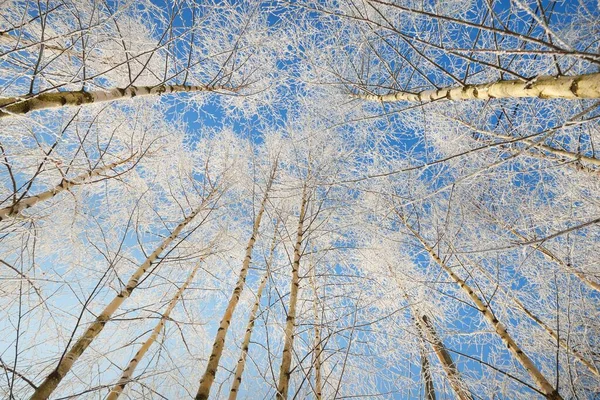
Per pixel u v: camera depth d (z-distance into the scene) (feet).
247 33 14.43
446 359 15.65
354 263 19.19
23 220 10.94
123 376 12.08
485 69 10.70
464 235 16.17
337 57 15.37
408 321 16.37
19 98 6.81
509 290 13.93
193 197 19.57
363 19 7.86
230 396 9.56
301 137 19.30
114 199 17.31
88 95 8.86
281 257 18.99
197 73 15.38
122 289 12.05
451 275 14.39
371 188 16.98
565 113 11.29
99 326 9.86
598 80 5.47
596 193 12.91
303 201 16.93
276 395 8.71
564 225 13.51
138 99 15.97
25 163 11.23
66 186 12.30
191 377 14.83
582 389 13.98
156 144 17.66
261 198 18.33
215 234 18.58
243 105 18.88
